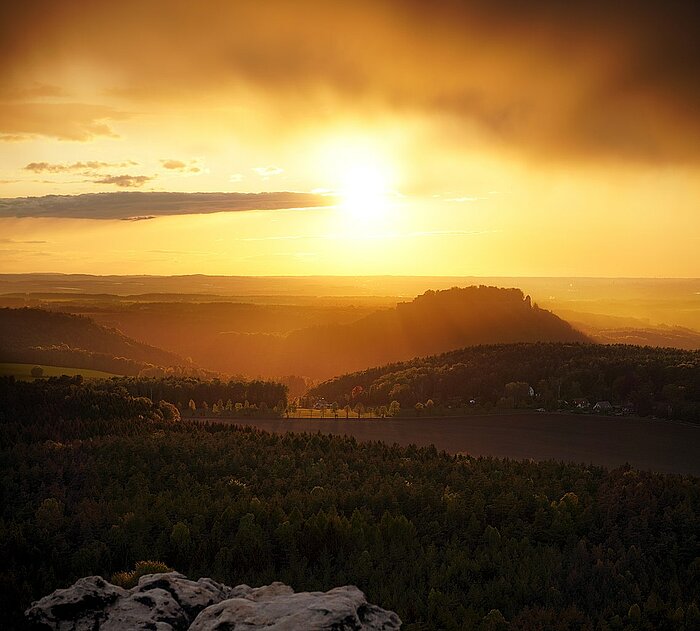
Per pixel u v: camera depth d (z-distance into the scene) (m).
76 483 108.38
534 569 77.69
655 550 86.81
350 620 34.66
